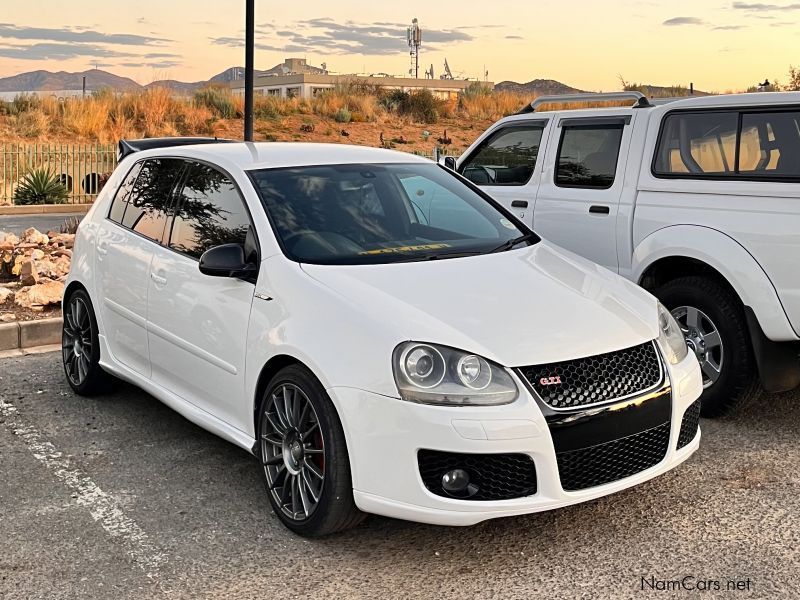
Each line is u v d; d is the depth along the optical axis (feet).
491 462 11.66
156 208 17.48
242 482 15.29
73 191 70.59
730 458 16.20
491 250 15.46
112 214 18.98
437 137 121.29
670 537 13.10
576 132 21.34
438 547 12.88
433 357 11.83
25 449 16.78
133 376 17.58
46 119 104.53
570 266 15.30
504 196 22.82
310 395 12.69
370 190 16.20
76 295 19.66
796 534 13.14
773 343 17.10
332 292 13.12
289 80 228.43
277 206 15.06
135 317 17.21
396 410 11.69
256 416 14.03
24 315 25.29
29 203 65.72
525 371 11.89
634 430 12.37
